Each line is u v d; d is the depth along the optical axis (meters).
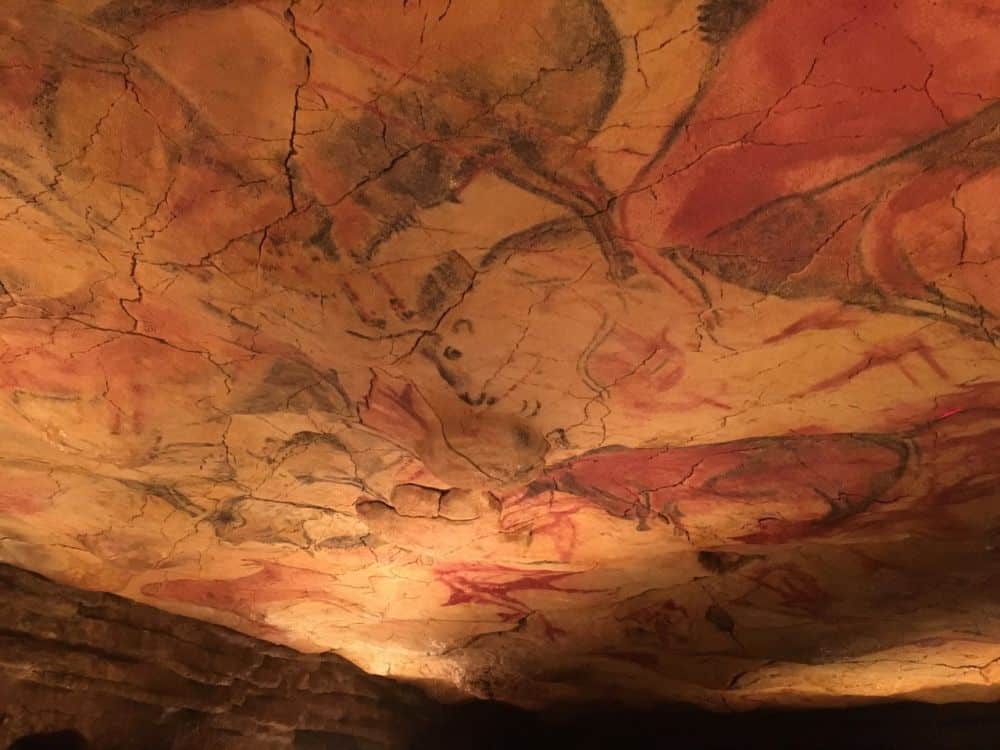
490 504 2.93
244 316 2.06
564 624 4.61
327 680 5.39
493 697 6.33
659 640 4.80
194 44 1.37
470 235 1.75
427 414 2.42
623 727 7.48
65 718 3.90
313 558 3.65
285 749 5.11
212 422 2.56
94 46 1.38
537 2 1.27
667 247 1.76
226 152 1.57
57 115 1.50
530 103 1.44
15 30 1.35
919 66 1.36
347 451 2.72
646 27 1.31
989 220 1.65
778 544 3.38
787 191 1.61
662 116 1.45
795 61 1.36
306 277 1.90
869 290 1.86
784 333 2.03
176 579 3.93
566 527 3.27
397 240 1.77
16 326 2.13
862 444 2.54
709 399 2.33
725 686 5.79
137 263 1.89
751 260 1.79
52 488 3.00
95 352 2.24
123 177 1.63
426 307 1.98
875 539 3.26
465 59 1.36
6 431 2.61
